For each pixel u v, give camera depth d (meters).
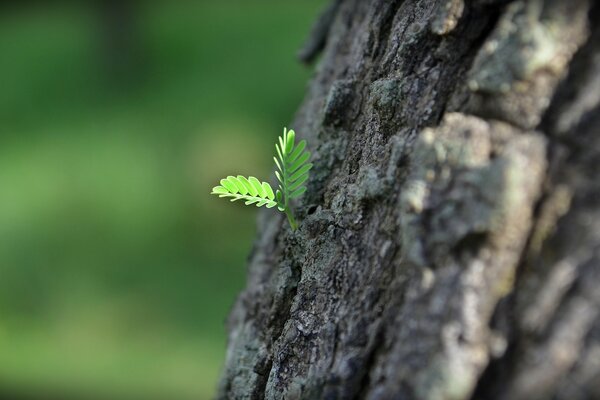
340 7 0.74
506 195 0.55
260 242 0.72
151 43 3.63
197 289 2.31
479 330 0.55
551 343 0.55
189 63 3.49
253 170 2.82
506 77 0.57
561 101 0.56
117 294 2.34
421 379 0.56
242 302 0.71
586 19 0.56
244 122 3.04
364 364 0.58
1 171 2.99
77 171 2.92
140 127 3.14
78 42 3.91
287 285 0.63
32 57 3.90
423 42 0.61
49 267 2.49
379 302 0.59
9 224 2.68
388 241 0.59
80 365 1.94
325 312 0.60
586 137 0.56
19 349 2.04
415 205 0.57
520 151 0.56
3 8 4.57
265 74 3.30
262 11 3.81
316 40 0.77
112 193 2.78
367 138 0.62
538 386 0.55
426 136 0.57
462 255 0.56
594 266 0.55
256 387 0.64
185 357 1.97
